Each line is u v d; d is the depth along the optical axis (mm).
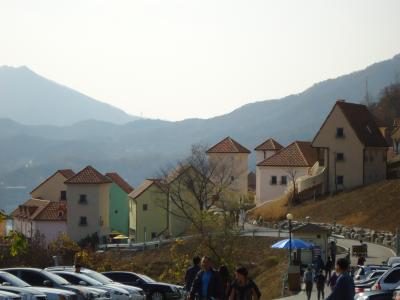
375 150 101562
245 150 123812
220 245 66250
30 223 115438
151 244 89000
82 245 108750
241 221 95938
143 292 44188
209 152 123688
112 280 46688
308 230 57938
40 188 131250
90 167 113812
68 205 111188
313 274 51344
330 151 100688
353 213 87500
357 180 98875
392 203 85938
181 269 65062
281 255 73000
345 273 21562
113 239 110500
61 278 39625
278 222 92562
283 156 112812
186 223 107312
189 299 25172
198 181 99562
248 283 22391
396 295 27500
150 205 113875
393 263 43312
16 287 34500
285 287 54062
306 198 99625
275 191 112312
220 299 24875
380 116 174625
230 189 107438
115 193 126375
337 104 101062
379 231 78375
